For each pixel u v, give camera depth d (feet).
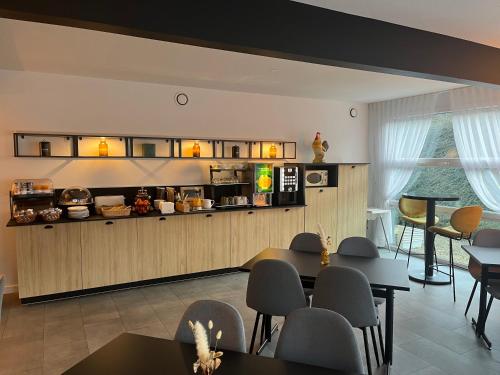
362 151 22.67
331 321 6.12
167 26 6.44
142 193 16.31
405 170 20.34
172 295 14.66
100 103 15.71
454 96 17.69
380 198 21.94
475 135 16.88
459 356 10.21
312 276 9.53
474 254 11.59
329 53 8.27
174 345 5.96
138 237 15.23
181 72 14.55
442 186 19.08
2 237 14.49
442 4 8.11
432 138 19.44
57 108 15.02
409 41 9.39
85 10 5.86
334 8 8.18
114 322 12.25
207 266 16.78
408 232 21.08
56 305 13.56
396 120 20.79
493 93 16.14
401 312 13.15
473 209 14.38
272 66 13.61
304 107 20.56
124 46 11.23
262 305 9.50
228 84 16.85
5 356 10.13
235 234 17.30
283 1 7.61
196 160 17.88
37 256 13.53
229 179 18.15
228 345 6.34
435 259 18.04
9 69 14.16
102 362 5.42
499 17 8.82
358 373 5.52
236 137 18.76
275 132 19.81
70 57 12.41
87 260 14.34
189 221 16.22
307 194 19.07
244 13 7.16
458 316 12.81
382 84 16.79
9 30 9.78
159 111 16.87
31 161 14.74
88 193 15.52
